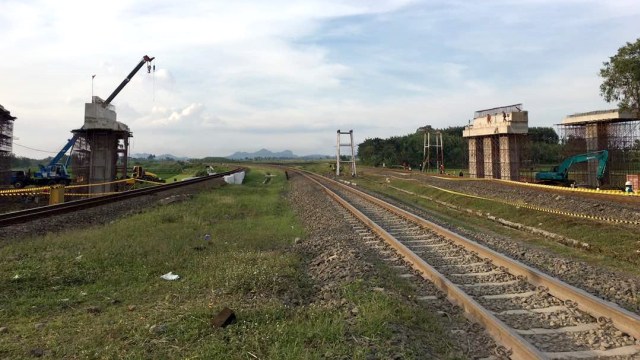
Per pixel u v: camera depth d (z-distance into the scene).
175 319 6.41
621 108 33.75
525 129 41.94
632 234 14.02
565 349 5.80
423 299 7.80
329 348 5.35
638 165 39.38
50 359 5.42
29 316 7.13
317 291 8.31
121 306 7.68
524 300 7.65
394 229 15.65
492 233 17.06
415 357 5.28
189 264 10.48
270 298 7.63
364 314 6.31
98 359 5.35
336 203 24.80
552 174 37.22
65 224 16.11
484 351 5.75
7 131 38.16
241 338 5.73
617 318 6.36
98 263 10.14
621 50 32.25
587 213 18.23
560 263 10.59
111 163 38.34
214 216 19.45
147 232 14.11
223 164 121.81
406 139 103.31
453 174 57.41
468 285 8.62
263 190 38.16
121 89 51.56
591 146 39.34
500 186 31.25
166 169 83.44
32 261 9.97
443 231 13.71
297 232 16.25
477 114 48.72
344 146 66.69
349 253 10.57
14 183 38.94
